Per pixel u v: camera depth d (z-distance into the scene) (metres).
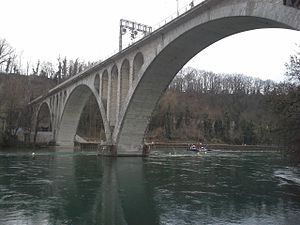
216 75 151.88
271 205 19.30
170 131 108.19
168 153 67.44
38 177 27.83
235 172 34.56
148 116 46.97
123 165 38.47
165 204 19.16
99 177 28.75
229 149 96.81
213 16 29.11
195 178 29.42
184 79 144.88
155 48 38.56
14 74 86.38
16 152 56.19
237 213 17.36
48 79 119.75
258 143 107.62
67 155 52.12
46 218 15.86
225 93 142.12
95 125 99.69
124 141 48.34
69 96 70.38
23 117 74.75
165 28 35.31
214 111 127.62
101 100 53.91
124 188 23.86
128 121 46.53
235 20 28.09
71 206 18.25
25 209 17.33
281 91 27.47
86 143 77.69
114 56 48.22
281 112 26.33
